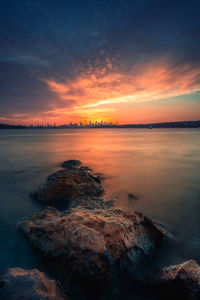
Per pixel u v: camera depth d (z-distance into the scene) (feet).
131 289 9.38
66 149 78.69
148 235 12.71
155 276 9.68
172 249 12.80
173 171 37.65
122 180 31.12
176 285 8.64
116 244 10.55
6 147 88.07
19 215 18.28
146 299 8.93
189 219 17.65
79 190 22.45
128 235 11.50
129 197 23.18
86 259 9.62
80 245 10.09
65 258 10.37
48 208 17.42
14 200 22.09
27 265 10.93
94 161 49.55
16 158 54.95
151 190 26.17
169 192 25.35
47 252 11.23
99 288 9.12
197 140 128.57
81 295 8.82
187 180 31.17
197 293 7.98
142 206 20.62
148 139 144.25
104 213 14.07
